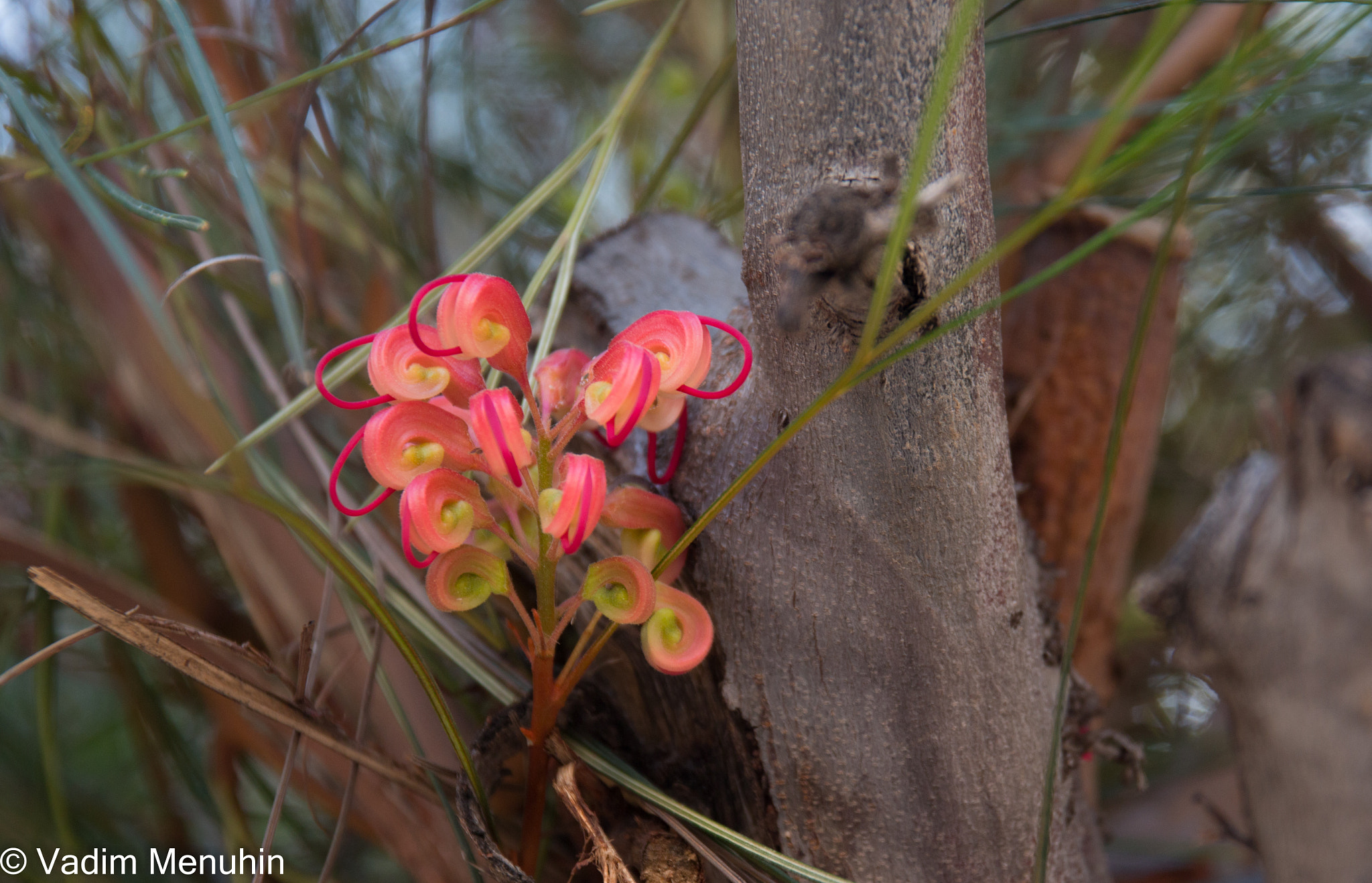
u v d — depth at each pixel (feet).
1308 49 0.84
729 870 0.64
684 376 0.56
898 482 0.61
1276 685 0.83
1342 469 0.80
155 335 0.91
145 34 0.96
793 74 0.58
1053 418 0.92
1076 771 0.75
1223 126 1.03
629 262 0.88
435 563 0.57
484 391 0.55
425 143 0.96
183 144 1.00
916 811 0.66
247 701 0.67
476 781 0.64
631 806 0.70
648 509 0.62
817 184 0.57
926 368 0.59
